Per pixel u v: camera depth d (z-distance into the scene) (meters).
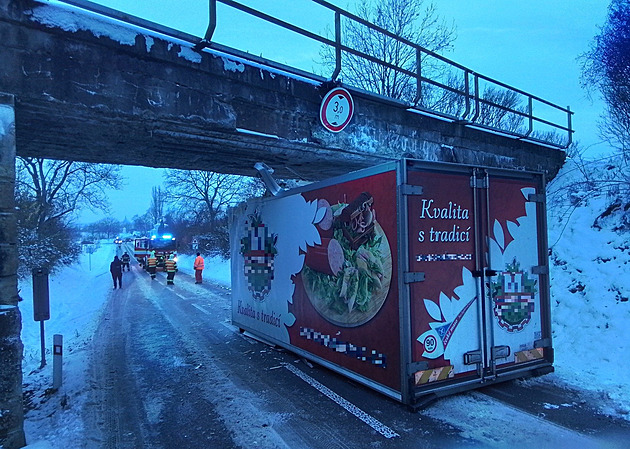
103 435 4.34
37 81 4.67
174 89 5.69
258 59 6.42
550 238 10.25
